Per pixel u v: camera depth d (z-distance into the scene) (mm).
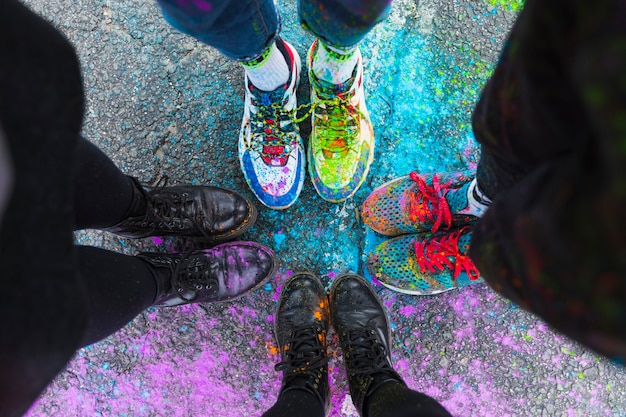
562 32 369
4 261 422
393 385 1014
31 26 482
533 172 499
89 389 1355
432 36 1381
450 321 1339
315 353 1177
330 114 1205
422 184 1211
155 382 1350
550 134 448
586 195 339
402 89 1378
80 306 525
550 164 454
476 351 1335
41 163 468
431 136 1371
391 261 1264
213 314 1354
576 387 1326
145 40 1396
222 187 1368
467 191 1067
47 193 476
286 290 1296
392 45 1380
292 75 1194
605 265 332
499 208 536
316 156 1265
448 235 1190
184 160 1381
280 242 1359
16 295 433
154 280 1009
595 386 1323
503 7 1381
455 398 1332
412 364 1333
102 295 783
